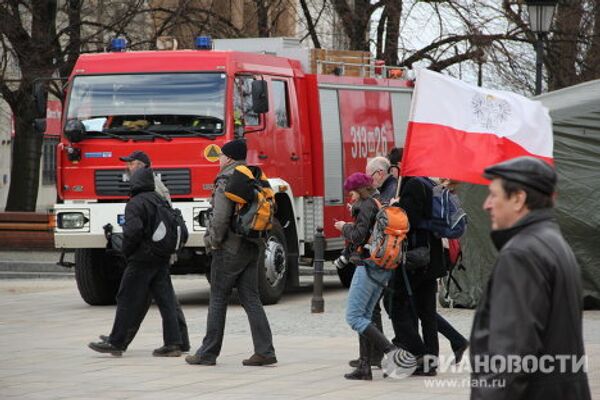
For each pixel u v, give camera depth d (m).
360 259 12.70
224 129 21.08
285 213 22.56
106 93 21.66
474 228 20.38
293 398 11.83
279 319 19.30
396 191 13.55
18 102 37.62
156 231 14.78
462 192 20.42
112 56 21.80
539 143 12.35
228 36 38.81
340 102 24.84
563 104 20.61
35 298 23.83
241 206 13.88
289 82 23.27
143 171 14.91
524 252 5.89
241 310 20.94
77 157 21.61
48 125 23.19
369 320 12.84
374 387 12.49
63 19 40.56
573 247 20.27
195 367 14.12
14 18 36.53
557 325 5.88
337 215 24.55
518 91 39.47
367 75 26.31
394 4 39.84
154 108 21.39
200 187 21.03
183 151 21.11
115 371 13.86
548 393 5.86
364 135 25.67
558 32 39.59
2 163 57.84
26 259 32.72
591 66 40.19
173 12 38.22
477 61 39.22
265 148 22.16
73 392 12.41
